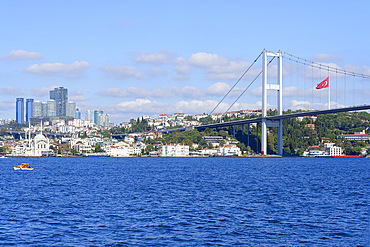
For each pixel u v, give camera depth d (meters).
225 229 48.59
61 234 46.59
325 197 74.88
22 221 53.06
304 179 113.75
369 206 64.38
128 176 129.00
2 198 74.88
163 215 56.50
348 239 44.62
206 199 71.50
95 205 65.31
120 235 46.12
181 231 47.75
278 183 101.12
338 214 57.41
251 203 66.88
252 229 48.66
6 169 177.62
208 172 145.50
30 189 90.56
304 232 47.34
